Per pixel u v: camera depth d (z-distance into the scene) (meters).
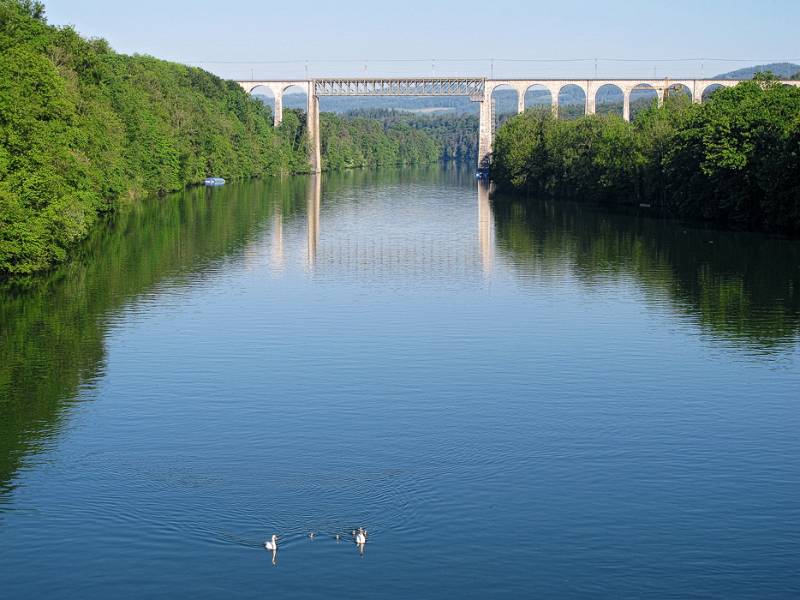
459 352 54.03
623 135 139.88
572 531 33.03
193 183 184.38
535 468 37.97
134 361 51.59
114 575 30.30
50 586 29.73
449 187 193.12
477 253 91.69
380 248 95.38
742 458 39.00
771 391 47.25
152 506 34.47
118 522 33.38
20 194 72.06
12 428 41.53
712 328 59.66
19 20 101.38
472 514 34.16
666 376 49.56
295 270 81.25
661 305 66.38
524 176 167.75
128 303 66.19
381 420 42.94
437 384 48.06
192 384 47.69
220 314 63.16
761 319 62.03
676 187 124.19
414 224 118.31
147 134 144.00
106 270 78.88
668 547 32.06
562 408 44.69
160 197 149.88
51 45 111.88
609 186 141.38
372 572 30.55
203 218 120.31
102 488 35.88
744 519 33.91
